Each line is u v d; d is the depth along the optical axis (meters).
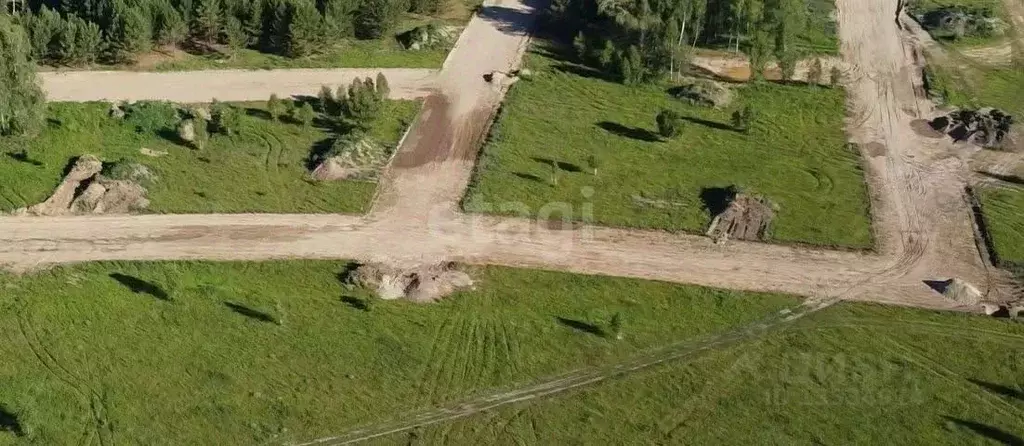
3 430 35.31
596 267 44.88
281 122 54.94
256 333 40.25
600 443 35.75
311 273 43.91
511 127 55.34
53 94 56.03
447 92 59.34
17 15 58.72
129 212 47.34
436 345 40.12
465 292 43.06
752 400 37.78
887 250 46.50
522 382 38.47
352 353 39.50
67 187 48.34
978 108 59.25
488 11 70.75
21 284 42.34
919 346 40.56
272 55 62.75
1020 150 55.22
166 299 41.91
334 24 62.41
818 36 68.38
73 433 35.44
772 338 40.91
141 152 51.56
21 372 37.88
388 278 43.56
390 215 48.03
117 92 57.03
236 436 35.62
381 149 53.00
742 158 53.50
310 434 35.84
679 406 37.47
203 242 45.62
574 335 40.88
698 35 64.88
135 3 60.34
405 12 68.94
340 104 55.12
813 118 58.03
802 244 46.66
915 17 71.38
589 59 63.75
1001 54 66.62
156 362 38.62
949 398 38.00
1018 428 36.66
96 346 39.28
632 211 48.62
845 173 52.53
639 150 53.84
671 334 41.09
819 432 36.41
